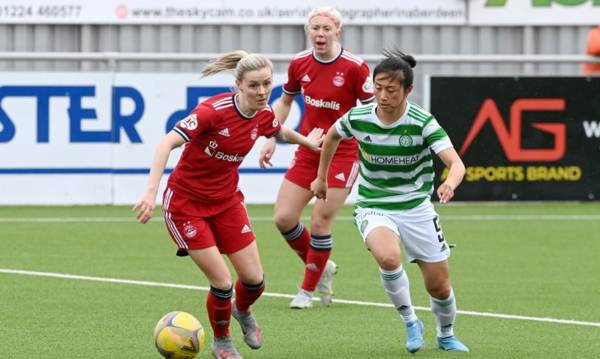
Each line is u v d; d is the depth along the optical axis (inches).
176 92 1342.3
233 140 600.4
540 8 1595.7
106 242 1103.0
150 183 577.0
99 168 1349.7
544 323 729.6
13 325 706.2
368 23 1579.7
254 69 590.9
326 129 794.2
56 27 1561.3
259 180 1354.6
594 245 1111.6
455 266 978.1
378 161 619.2
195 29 1572.3
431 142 605.3
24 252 1031.6
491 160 1390.3
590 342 669.3
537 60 1392.7
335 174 779.4
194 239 602.2
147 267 954.7
